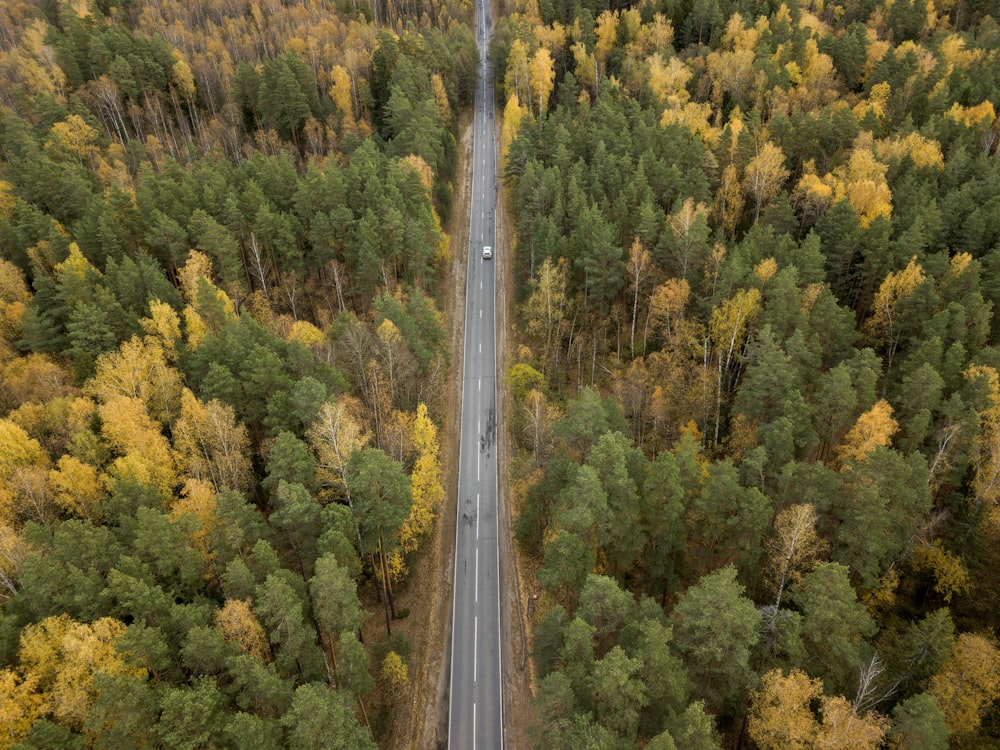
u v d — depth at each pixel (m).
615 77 123.06
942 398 56.38
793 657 37.88
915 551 49.34
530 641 53.62
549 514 57.50
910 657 41.06
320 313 78.81
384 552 51.75
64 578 40.31
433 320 71.94
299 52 128.62
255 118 117.00
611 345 78.31
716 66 114.50
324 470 51.06
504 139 115.75
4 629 38.28
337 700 37.84
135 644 35.81
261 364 56.31
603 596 39.41
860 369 57.06
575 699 37.47
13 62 121.44
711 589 36.84
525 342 82.56
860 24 122.62
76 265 68.75
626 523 45.59
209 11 155.62
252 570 43.81
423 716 49.66
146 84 119.88
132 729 34.19
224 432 52.50
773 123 93.38
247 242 79.38
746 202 89.31
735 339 66.50
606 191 85.44
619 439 50.59
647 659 36.03
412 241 79.81
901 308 66.06
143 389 57.56
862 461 49.03
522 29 130.75
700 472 51.38
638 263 71.62
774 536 47.28
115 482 46.56
